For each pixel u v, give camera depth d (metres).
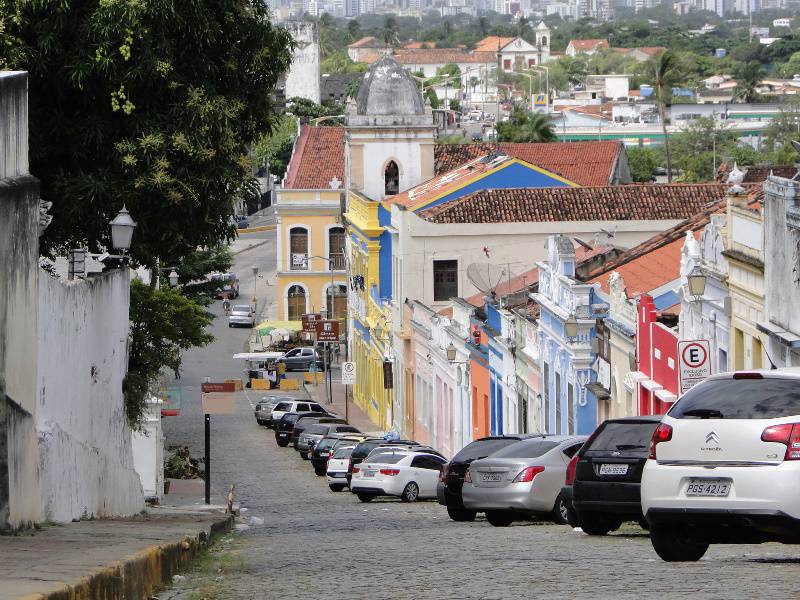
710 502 17.80
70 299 27.48
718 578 17.31
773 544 23.06
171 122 33.62
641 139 176.50
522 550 23.52
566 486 29.69
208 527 29.34
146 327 42.94
